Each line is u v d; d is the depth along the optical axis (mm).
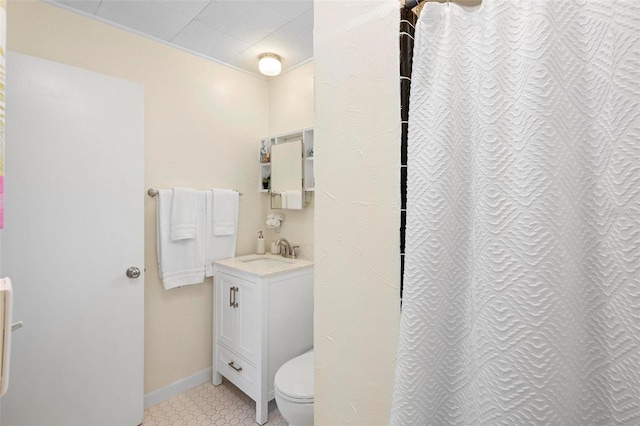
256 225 2523
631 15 338
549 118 368
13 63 1328
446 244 455
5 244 1308
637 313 340
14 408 1336
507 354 379
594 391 367
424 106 474
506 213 396
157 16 1743
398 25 565
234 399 1974
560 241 364
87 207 1528
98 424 1559
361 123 616
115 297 1619
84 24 1700
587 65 368
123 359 1646
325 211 676
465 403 448
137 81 1887
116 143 1624
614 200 352
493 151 410
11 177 1320
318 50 692
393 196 569
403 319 471
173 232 1937
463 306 458
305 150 2217
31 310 1374
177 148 2061
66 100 1469
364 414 612
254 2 1645
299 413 1377
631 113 337
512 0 412
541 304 363
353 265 629
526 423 362
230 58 2240
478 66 443
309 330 2033
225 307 2047
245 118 2455
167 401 1947
